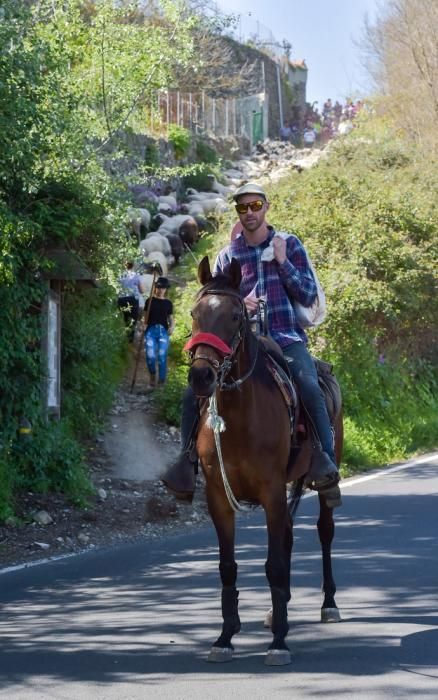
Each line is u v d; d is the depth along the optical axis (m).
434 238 23.45
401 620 7.95
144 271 25.73
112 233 15.16
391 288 21.89
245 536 11.86
